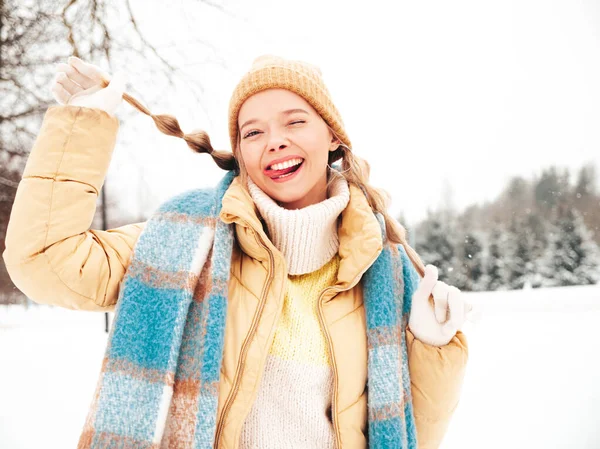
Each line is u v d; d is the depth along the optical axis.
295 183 1.15
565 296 11.69
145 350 0.96
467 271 21.84
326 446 1.06
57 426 2.77
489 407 3.38
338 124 1.25
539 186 32.03
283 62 1.17
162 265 1.03
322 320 1.10
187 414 0.95
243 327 1.03
